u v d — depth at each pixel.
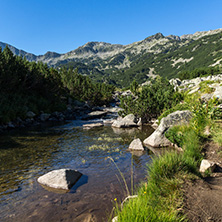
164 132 12.26
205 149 8.34
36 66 40.69
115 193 5.82
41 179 6.87
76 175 7.22
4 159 9.79
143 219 2.83
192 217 3.33
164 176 5.04
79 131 19.36
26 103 28.83
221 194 4.20
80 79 63.91
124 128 21.20
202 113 10.23
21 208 5.12
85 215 4.67
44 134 17.50
